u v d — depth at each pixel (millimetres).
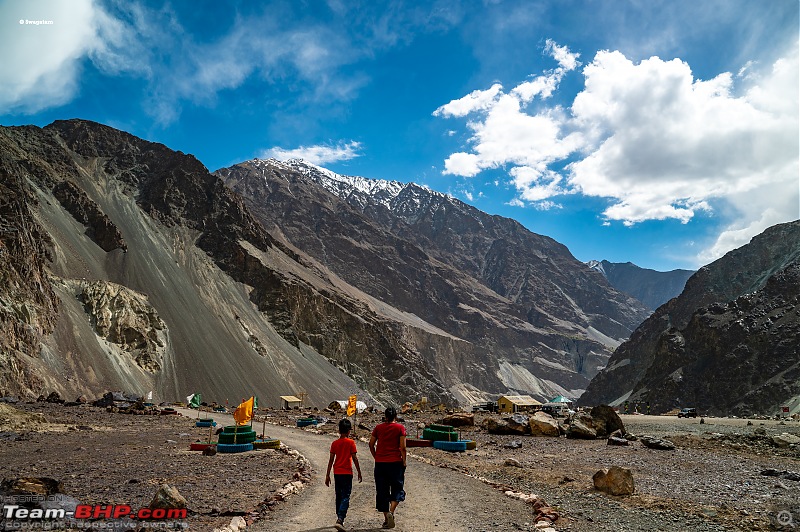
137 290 156875
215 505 12352
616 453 27688
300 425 41312
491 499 14102
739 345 143375
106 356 113312
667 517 12898
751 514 13453
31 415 33969
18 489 11336
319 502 13148
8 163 144000
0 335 85188
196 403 69688
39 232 140375
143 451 23484
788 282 154375
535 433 37531
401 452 11055
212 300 179875
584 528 11477
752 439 36344
